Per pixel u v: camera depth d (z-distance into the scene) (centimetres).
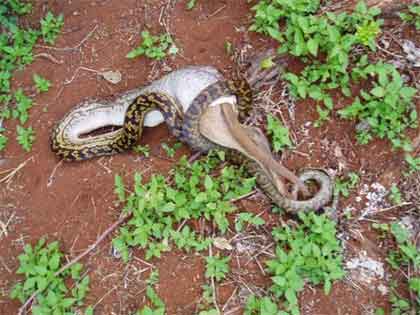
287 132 260
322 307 244
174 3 287
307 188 256
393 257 247
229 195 255
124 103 276
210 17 282
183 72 267
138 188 252
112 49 289
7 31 299
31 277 252
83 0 300
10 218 267
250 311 241
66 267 252
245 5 279
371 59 264
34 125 282
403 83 262
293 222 253
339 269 242
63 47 293
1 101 287
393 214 254
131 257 254
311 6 263
